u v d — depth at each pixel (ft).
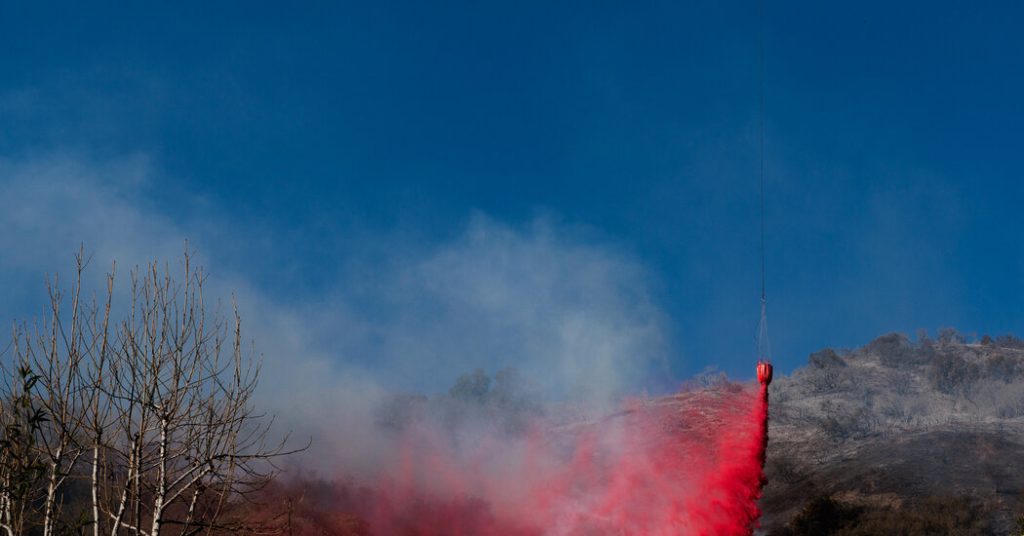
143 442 57.72
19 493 52.19
